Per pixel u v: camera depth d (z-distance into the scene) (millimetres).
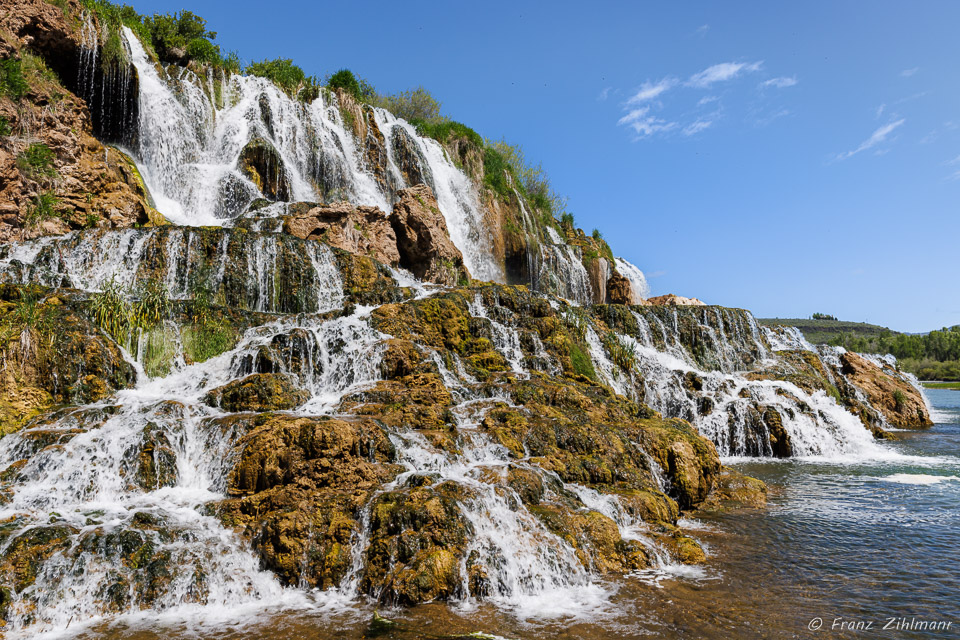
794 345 34969
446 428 13133
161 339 15500
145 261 18266
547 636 7805
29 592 8055
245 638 7695
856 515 13562
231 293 19156
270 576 9250
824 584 9625
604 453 13484
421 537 9430
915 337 113000
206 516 10125
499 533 9953
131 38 27203
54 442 11109
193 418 12359
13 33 20578
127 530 9195
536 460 12391
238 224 22922
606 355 23812
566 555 9891
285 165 28047
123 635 7754
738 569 10250
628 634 7906
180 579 8680
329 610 8531
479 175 41812
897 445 24234
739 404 22547
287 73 34188
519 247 40312
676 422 16094
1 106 18734
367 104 37719
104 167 21641
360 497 10312
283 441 10891
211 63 31328
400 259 28062
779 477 17906
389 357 15969
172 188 26312
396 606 8617
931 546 11406
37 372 12836
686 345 29531
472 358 18078
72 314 14305
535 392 15641
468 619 8258
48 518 9461
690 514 13523
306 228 23281
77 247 17703
